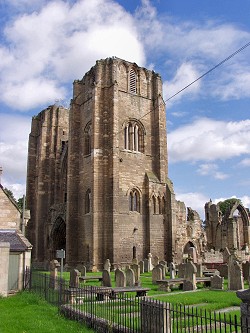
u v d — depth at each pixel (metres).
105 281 28.31
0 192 31.70
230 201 108.44
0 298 23.69
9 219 31.58
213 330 14.30
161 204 58.69
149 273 45.53
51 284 21.86
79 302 18.92
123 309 17.12
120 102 59.38
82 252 56.50
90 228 55.09
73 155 61.44
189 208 69.06
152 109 63.75
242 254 56.97
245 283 32.97
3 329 14.71
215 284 28.52
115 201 53.03
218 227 72.44
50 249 66.06
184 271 32.62
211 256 57.19
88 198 57.69
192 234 64.75
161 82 65.50
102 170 55.44
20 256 27.27
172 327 13.29
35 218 77.62
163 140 62.16
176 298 22.56
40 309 19.45
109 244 52.06
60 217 65.44
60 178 75.62
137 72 63.47
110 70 59.47
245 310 9.80
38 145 82.81
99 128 56.78
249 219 69.50
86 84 64.06
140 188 58.03
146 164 60.19
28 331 14.43
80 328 14.98
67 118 80.69
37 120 86.38
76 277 26.98
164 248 57.16
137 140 60.44
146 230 56.62
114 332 13.75
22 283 26.86
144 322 13.02
